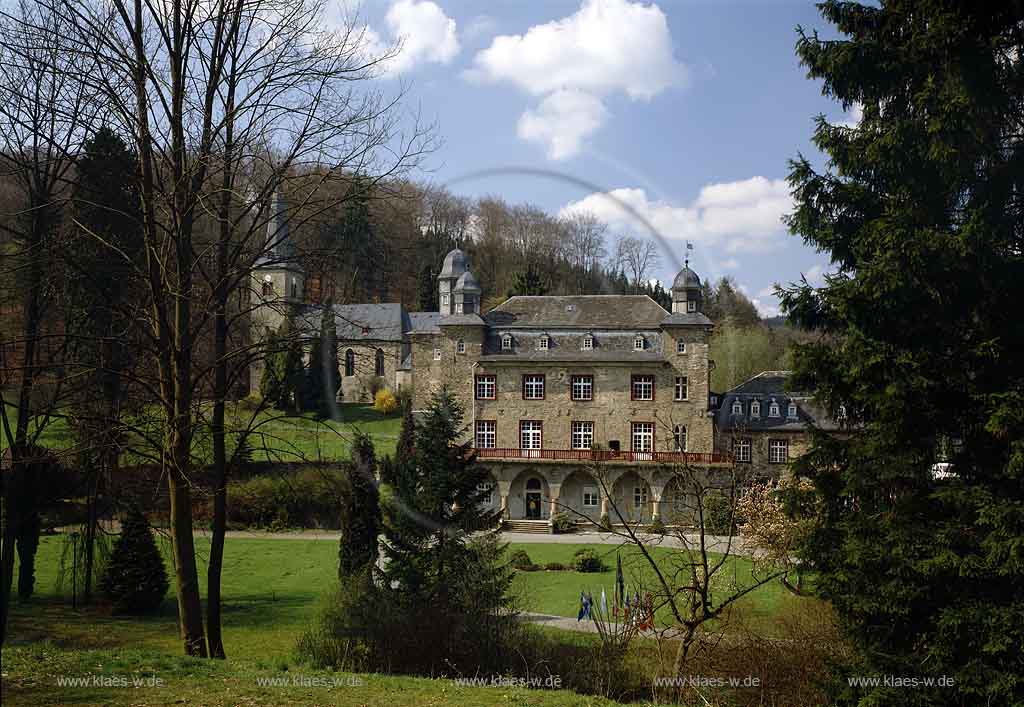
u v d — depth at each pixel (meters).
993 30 14.21
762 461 48.66
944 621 14.02
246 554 41.06
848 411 16.34
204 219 20.16
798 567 17.88
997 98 14.11
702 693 15.02
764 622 20.09
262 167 17.16
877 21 16.72
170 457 15.95
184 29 16.22
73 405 17.98
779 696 16.42
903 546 14.63
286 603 31.72
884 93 16.39
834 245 16.55
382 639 17.89
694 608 14.56
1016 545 13.19
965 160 14.60
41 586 33.94
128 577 29.59
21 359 18.95
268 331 17.67
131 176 16.36
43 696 11.49
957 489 14.52
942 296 14.66
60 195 19.27
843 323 16.20
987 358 14.34
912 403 14.82
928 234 14.34
